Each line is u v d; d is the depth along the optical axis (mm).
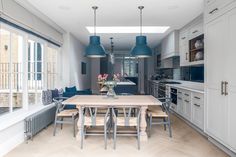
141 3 3932
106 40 8328
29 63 4680
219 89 3277
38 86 5051
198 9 4297
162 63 8461
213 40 3461
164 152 3281
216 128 3396
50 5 3998
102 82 4535
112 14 4625
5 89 3822
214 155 3156
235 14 2805
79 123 3885
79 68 8242
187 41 5582
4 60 3740
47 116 4621
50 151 3326
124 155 3164
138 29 6426
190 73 5684
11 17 3404
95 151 3332
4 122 3293
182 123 5148
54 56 6270
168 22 5363
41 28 4730
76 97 4367
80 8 4199
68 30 6328
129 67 12305
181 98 5379
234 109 2863
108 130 4129
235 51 2814
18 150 3359
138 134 3457
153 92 9266
